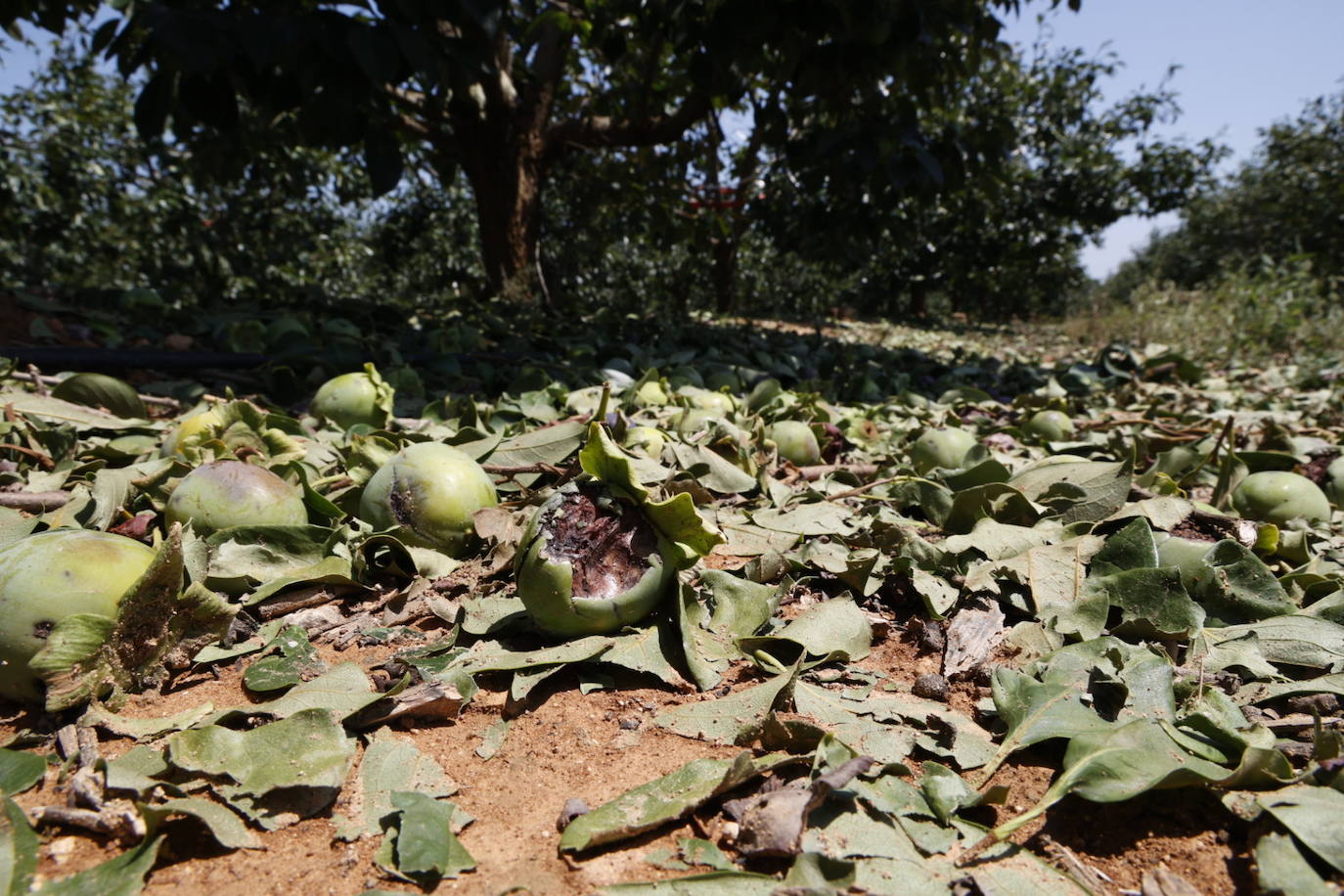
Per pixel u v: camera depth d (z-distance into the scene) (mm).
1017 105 20484
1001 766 2053
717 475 3980
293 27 6297
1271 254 27906
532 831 1844
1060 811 1902
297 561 2965
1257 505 3807
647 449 4109
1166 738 1993
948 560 3074
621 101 13539
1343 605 2707
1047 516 3488
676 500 2354
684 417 4805
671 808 1831
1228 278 15484
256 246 14758
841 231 11555
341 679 2316
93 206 15508
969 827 1823
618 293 19172
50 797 1924
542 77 10906
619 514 2506
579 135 11344
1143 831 1837
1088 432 5730
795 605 2986
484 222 11602
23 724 2229
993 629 2713
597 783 2016
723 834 1807
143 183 15492
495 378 6859
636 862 1742
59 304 7059
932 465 4535
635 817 1817
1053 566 2951
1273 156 28359
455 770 2064
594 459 2479
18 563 2240
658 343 9062
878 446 5398
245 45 6109
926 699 2404
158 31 5918
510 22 7930
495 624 2670
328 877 1704
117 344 6660
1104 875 1721
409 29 6613
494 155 11125
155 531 2855
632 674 2500
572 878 1693
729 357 8188
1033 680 2248
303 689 2275
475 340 7520
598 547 2498
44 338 6383
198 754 1965
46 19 8391
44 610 2188
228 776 1935
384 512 3197
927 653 2699
